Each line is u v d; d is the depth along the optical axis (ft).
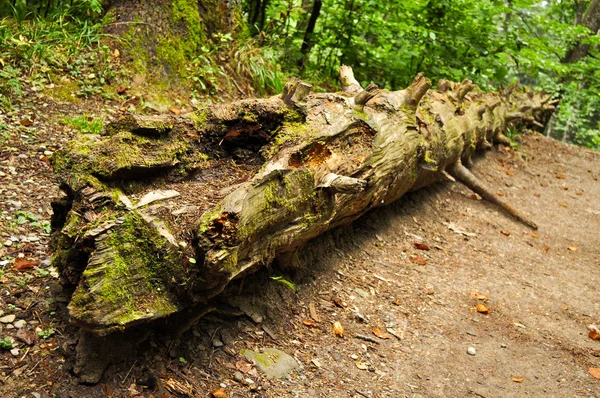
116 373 8.05
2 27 16.69
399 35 27.63
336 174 11.20
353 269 13.24
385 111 14.29
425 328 11.91
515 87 34.91
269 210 9.17
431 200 18.98
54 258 8.62
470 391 10.19
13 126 14.26
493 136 27.91
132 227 8.13
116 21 18.56
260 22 26.50
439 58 28.81
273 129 11.09
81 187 8.52
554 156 31.27
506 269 16.07
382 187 13.42
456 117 19.95
